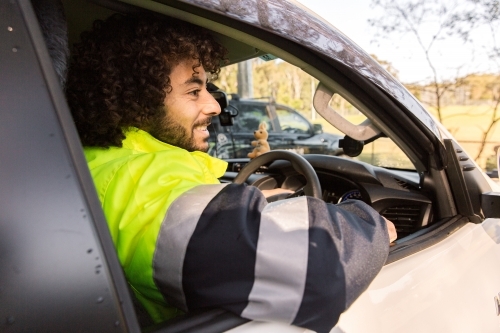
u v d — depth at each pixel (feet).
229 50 4.90
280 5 3.12
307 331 2.71
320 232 2.56
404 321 3.25
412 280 3.49
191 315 2.56
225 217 2.56
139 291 3.03
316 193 4.30
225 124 9.96
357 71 3.53
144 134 3.64
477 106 26.94
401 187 5.40
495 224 4.80
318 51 3.28
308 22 3.26
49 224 1.86
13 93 1.90
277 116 28.22
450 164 4.38
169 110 3.71
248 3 2.91
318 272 2.45
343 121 4.05
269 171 6.38
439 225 4.33
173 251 2.57
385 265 3.45
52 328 1.82
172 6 3.28
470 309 3.81
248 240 2.48
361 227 2.85
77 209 1.91
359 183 5.51
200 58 3.76
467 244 4.23
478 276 4.07
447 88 27.32
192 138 3.87
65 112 2.01
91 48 3.50
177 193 2.77
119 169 3.04
